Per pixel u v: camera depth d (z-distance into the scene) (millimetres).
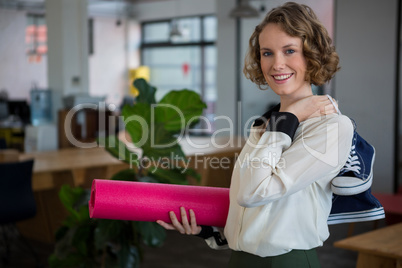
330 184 1416
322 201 1426
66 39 9000
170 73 16000
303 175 1313
